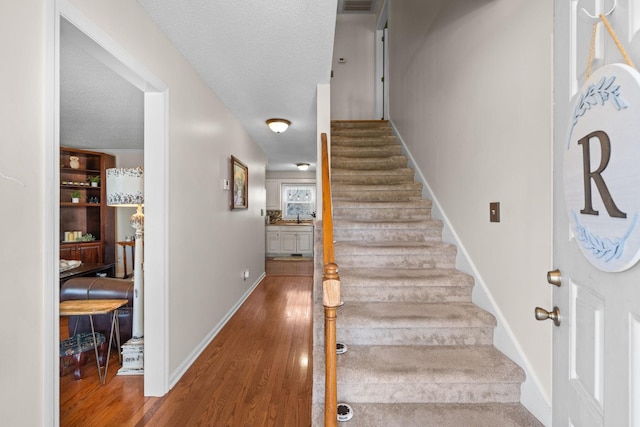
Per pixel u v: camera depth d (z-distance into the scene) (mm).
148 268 1945
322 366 1535
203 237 2637
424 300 2045
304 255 7875
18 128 997
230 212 3459
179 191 2160
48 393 1076
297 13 1760
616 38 681
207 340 2730
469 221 2082
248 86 2760
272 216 8539
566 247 897
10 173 976
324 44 2082
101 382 2109
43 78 1070
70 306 2129
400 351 1708
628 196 626
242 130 3953
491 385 1482
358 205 2830
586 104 767
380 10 5184
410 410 1438
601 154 706
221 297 3146
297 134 4410
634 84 606
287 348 2664
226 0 1645
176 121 2117
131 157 5273
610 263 679
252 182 4625
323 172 1974
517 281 1560
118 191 2371
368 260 2359
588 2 789
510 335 1613
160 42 1896
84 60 2172
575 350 854
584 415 799
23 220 1013
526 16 1461
